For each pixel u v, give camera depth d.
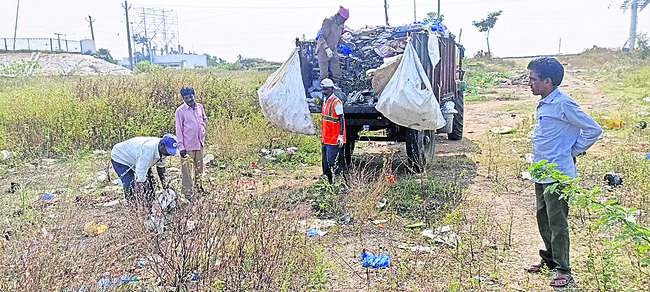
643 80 20.61
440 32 8.41
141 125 10.48
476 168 8.16
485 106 17.47
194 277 3.92
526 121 12.55
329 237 5.15
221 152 9.09
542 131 3.76
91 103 10.85
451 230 5.23
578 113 3.58
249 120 11.09
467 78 28.39
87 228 5.16
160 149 5.45
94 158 9.15
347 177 7.00
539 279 4.12
